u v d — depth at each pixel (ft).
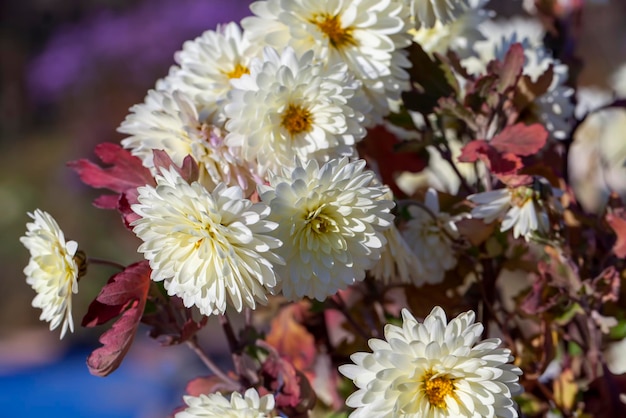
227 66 1.86
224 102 1.78
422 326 1.64
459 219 1.89
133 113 1.84
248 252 1.63
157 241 1.66
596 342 1.93
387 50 1.82
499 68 1.89
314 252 1.70
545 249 1.94
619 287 1.90
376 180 1.77
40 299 1.78
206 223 1.64
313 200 1.68
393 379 1.65
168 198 1.65
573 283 1.89
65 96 11.14
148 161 1.77
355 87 1.75
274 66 1.74
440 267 1.92
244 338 1.88
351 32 1.83
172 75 1.95
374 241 1.71
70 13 12.83
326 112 1.75
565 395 1.94
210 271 1.66
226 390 1.88
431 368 1.66
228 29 1.90
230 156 1.73
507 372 1.66
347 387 2.01
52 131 12.03
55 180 10.39
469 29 2.05
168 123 1.78
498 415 1.67
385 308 2.04
